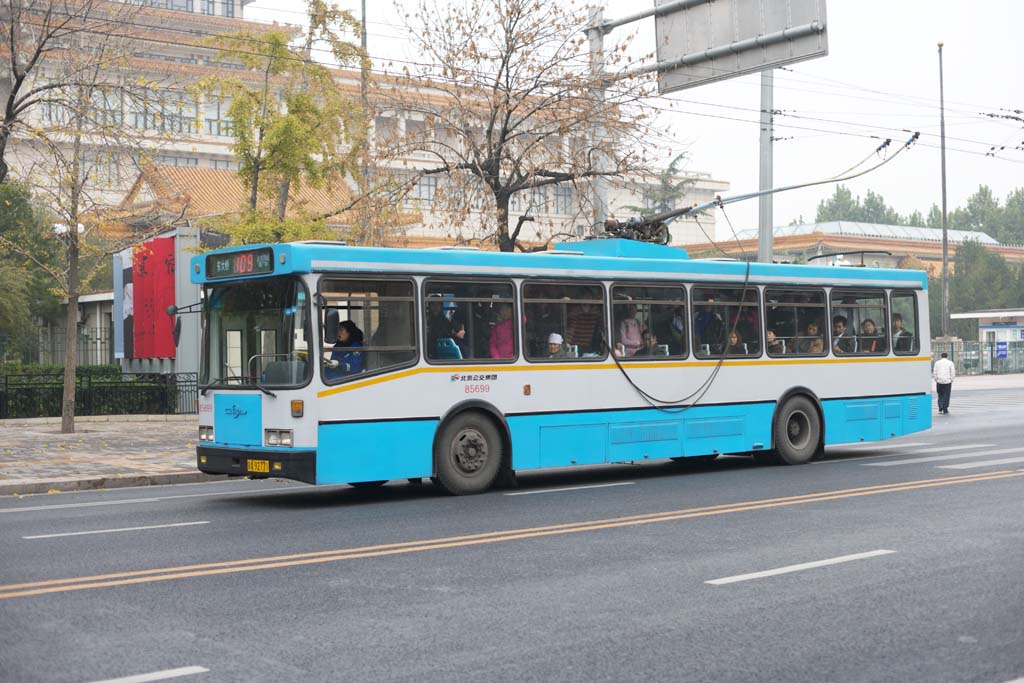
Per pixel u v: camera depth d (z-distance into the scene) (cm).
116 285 3662
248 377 1302
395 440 1307
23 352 4016
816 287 1759
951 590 772
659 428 1552
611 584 802
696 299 1611
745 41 2148
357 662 602
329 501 1337
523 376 1420
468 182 2566
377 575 844
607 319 1511
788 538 990
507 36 2567
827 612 711
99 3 2425
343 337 1279
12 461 1802
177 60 6200
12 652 626
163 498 1398
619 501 1277
